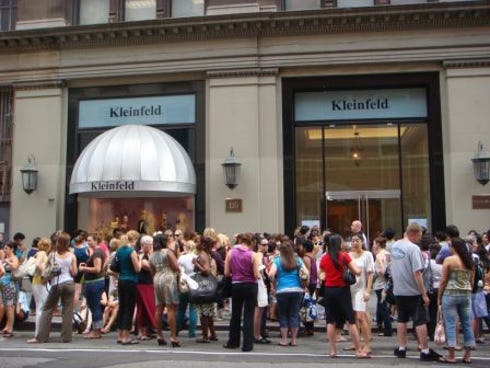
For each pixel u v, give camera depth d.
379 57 18.16
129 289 11.02
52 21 19.92
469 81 17.84
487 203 17.33
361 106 18.80
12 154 20.05
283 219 18.31
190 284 11.06
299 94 19.09
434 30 18.03
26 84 19.95
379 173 18.64
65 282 11.36
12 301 12.33
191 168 18.34
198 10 19.61
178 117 19.23
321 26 18.31
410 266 9.24
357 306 9.77
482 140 17.62
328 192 18.75
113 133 18.14
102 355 9.39
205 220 18.59
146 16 19.98
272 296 13.17
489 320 11.86
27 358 9.05
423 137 18.56
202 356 9.33
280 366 8.27
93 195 19.19
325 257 9.67
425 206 18.33
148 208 19.28
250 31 18.59
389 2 18.47
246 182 18.25
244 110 18.52
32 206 19.52
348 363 8.66
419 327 9.14
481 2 17.52
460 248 9.12
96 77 19.55
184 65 18.95
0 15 20.98
